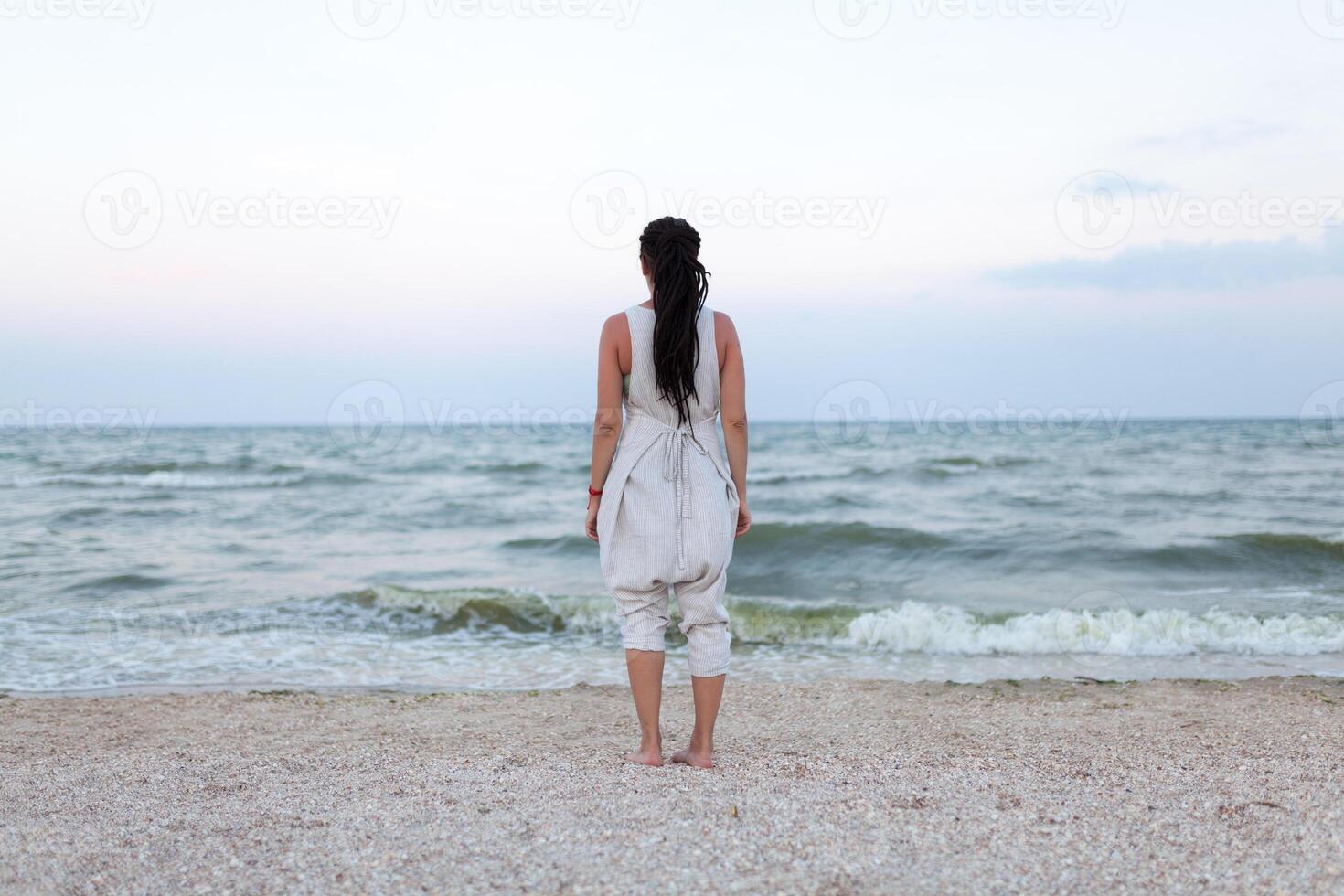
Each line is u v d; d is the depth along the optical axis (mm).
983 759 3131
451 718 4184
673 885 1975
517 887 1976
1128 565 9219
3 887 2014
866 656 6113
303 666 5801
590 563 10344
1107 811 2467
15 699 4641
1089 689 4754
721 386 2875
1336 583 8336
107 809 2588
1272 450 28750
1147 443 33938
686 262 2775
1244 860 2107
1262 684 4844
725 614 2939
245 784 2844
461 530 13289
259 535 12664
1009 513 14023
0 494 18797
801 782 2736
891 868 2070
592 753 3273
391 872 2066
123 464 27031
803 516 14000
